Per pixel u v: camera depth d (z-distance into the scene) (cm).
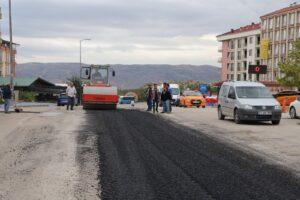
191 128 1880
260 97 2239
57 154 1165
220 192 762
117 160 1077
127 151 1218
